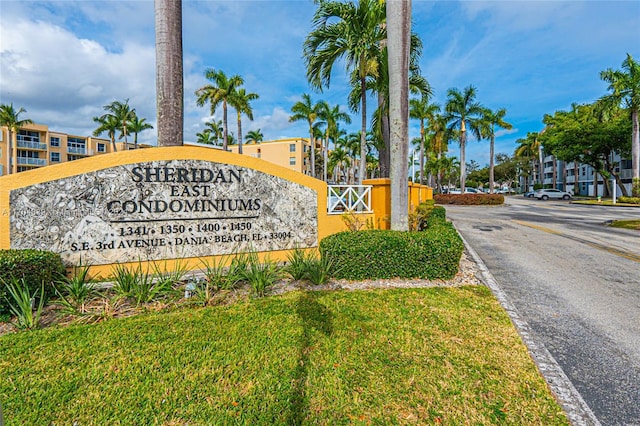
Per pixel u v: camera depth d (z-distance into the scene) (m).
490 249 8.59
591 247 8.88
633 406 2.62
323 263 5.39
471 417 2.43
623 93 26.78
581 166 53.00
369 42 10.21
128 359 3.06
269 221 6.58
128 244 5.53
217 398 2.56
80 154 53.28
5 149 44.16
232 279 5.02
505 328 3.80
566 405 2.59
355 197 8.06
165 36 6.45
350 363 3.04
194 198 5.95
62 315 3.98
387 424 2.34
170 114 6.52
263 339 3.43
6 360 3.02
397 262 5.56
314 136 43.12
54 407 2.45
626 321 4.17
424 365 3.03
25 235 5.02
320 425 2.32
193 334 3.51
